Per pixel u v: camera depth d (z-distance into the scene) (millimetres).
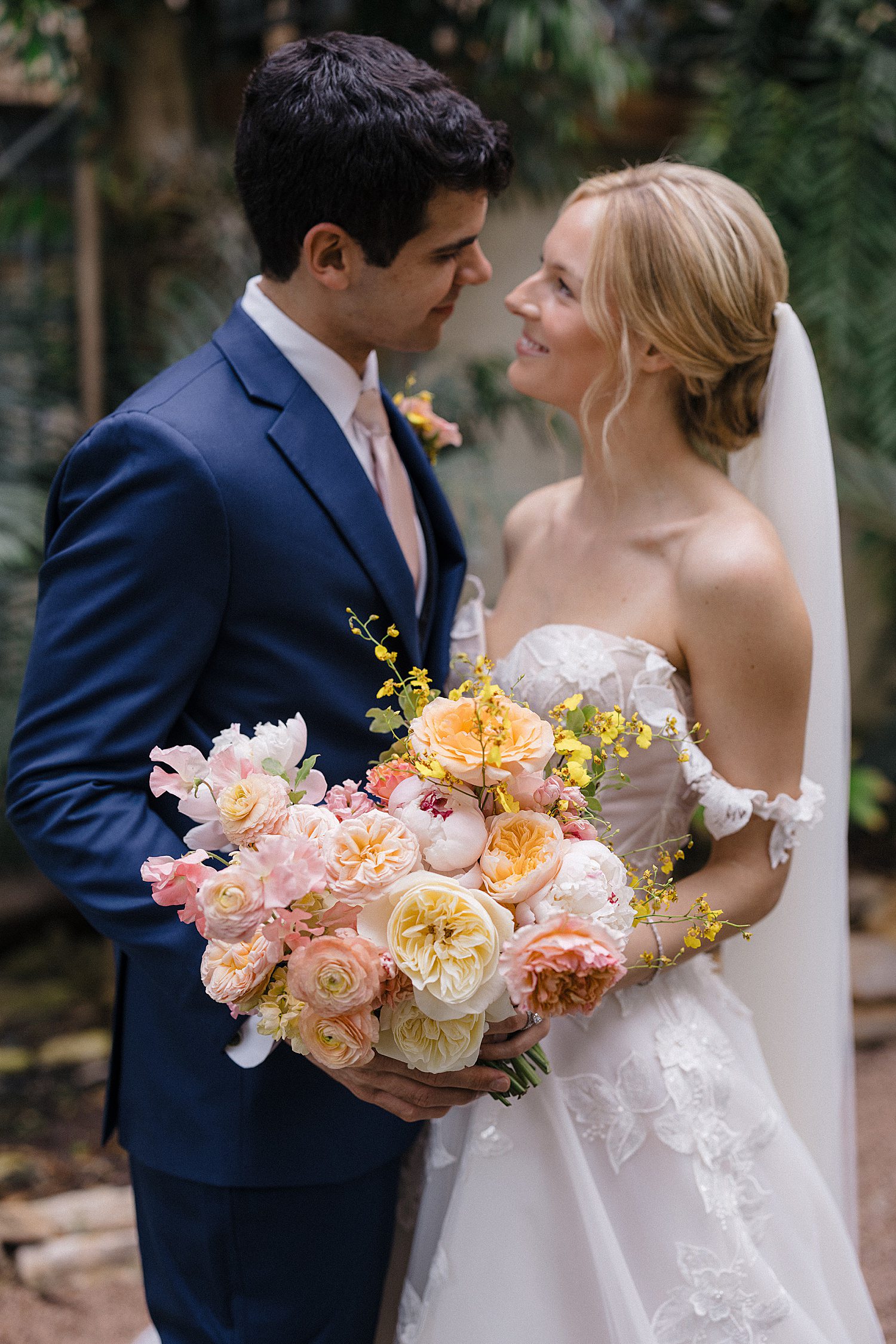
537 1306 1553
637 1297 1536
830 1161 1888
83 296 3629
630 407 1702
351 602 1542
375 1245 1637
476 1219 1567
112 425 1462
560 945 1091
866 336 3775
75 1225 2676
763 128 3770
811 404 1738
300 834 1158
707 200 1637
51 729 1449
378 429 1703
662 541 1681
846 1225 1919
